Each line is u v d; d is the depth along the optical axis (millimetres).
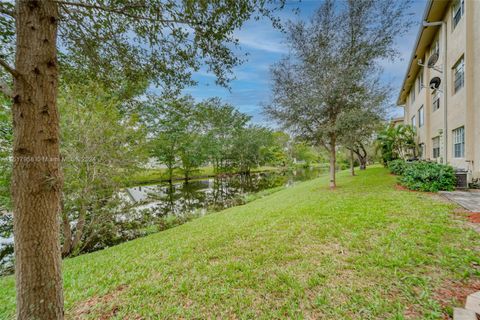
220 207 10461
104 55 2605
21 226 1483
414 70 13164
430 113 11242
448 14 8352
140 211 8289
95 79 2867
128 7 2064
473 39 6723
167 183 20219
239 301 2219
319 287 2303
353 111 7617
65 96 5402
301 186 12320
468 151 6836
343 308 1982
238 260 3100
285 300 2168
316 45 8391
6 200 5203
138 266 3320
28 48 1440
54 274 1605
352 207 5188
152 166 10602
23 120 1431
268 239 3748
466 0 6832
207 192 15797
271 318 1963
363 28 8336
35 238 1504
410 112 15680
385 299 2035
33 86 1440
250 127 29484
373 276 2395
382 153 16500
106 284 2850
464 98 7133
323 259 2859
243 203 11094
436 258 2623
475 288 2086
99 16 2232
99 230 6684
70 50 2531
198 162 22641
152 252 3965
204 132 23797
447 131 8625
